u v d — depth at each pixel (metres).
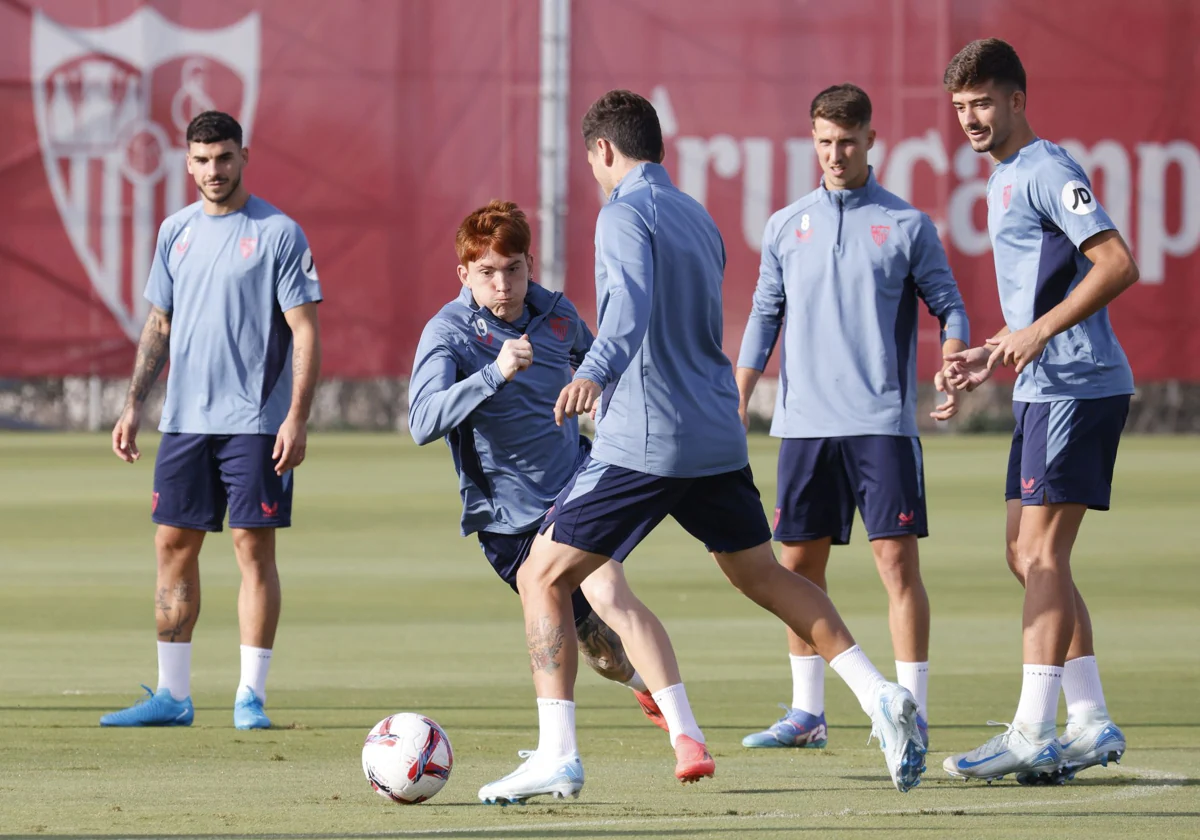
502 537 19.11
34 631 31.55
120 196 89.69
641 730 21.91
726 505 16.98
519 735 21.19
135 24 89.44
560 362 19.02
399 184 90.62
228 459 22.69
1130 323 93.06
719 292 17.09
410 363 91.06
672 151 91.38
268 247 23.03
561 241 90.69
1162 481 67.81
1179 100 92.31
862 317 21.27
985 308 91.81
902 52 91.50
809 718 20.81
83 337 89.81
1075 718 18.48
